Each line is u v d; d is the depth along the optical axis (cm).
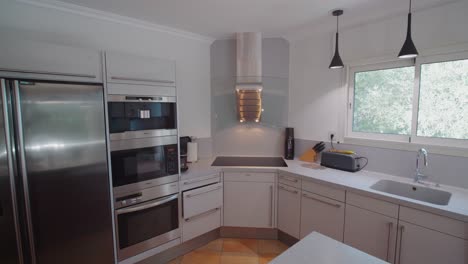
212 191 249
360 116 248
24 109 146
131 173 199
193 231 241
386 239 174
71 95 163
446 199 177
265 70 304
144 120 208
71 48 166
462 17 177
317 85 276
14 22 190
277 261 92
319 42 271
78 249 174
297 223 237
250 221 260
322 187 212
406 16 205
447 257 147
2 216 143
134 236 203
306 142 291
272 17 235
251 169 254
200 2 203
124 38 244
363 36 234
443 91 193
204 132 313
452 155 186
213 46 310
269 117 299
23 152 146
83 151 171
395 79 221
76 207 171
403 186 203
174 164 224
